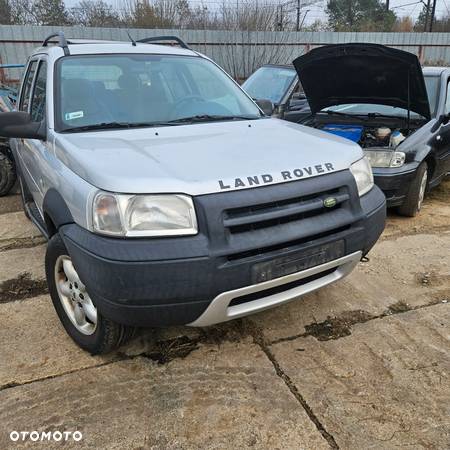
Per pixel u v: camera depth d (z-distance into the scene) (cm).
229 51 1780
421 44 2147
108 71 346
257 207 231
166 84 356
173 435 229
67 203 251
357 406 246
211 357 286
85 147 266
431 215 550
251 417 239
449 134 584
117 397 254
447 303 348
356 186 271
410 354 288
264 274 233
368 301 350
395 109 610
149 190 220
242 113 367
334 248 258
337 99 603
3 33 1542
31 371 275
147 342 301
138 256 214
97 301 230
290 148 277
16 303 353
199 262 217
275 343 300
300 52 1898
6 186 653
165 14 2006
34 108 381
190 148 267
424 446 221
